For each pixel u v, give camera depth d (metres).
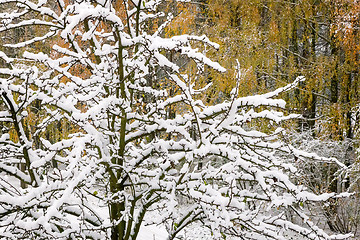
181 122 4.14
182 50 3.16
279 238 3.47
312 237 3.61
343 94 10.41
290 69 10.63
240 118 3.70
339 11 9.38
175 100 4.07
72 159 2.90
